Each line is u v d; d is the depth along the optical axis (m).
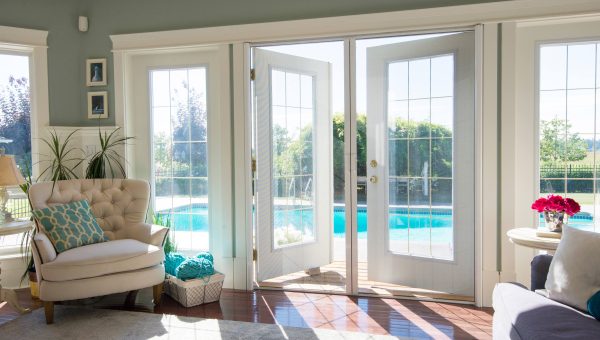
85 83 4.04
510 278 3.27
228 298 3.53
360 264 4.49
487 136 3.27
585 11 3.11
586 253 2.01
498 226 3.30
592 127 3.27
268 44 3.72
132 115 4.07
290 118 3.83
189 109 3.99
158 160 4.08
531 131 3.36
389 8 3.43
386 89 3.59
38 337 2.75
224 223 3.78
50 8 3.96
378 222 3.68
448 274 3.46
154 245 3.33
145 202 3.68
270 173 3.80
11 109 3.92
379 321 3.02
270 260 3.82
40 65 3.93
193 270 3.35
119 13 3.96
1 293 3.18
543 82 3.35
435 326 2.92
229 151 3.75
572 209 2.70
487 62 3.26
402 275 3.62
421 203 3.53
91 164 3.86
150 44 3.87
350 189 3.58
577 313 1.87
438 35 3.42
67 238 3.17
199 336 2.76
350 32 3.49
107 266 2.99
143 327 2.90
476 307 3.30
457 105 3.38
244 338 2.72
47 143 3.86
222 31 3.71
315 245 3.97
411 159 3.54
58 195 3.45
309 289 3.71
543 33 3.31
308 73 3.87
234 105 3.73
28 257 3.82
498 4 3.22
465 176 3.38
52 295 2.88
